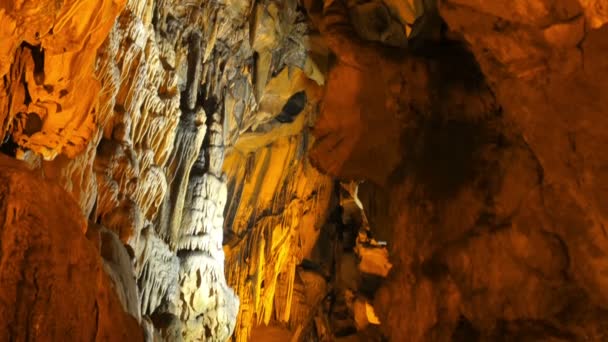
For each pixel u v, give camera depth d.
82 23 3.69
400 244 6.03
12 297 3.20
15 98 3.83
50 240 3.41
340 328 12.71
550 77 4.14
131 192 6.52
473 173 5.29
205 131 9.16
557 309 4.45
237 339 12.20
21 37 3.46
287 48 10.78
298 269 13.77
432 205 5.59
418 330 5.40
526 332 4.50
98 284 3.71
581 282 4.36
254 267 12.71
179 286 8.42
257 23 9.91
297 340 13.18
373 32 8.12
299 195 13.45
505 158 5.03
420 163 5.96
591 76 3.91
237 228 12.88
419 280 5.44
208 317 8.84
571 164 4.23
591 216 4.21
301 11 10.11
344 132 6.92
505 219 4.90
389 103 6.25
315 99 12.08
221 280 9.27
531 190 4.73
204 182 9.27
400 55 6.18
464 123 5.64
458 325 5.05
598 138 4.02
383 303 6.06
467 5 4.44
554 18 3.89
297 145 13.12
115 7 3.90
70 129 4.16
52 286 3.34
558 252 4.54
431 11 6.39
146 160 7.11
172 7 9.16
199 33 9.55
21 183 3.41
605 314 4.20
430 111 6.02
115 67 5.58
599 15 3.65
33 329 3.19
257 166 13.01
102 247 5.31
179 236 8.80
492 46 4.45
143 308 7.15
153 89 7.35
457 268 5.09
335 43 6.46
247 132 12.38
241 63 10.70
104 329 3.64
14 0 3.24
